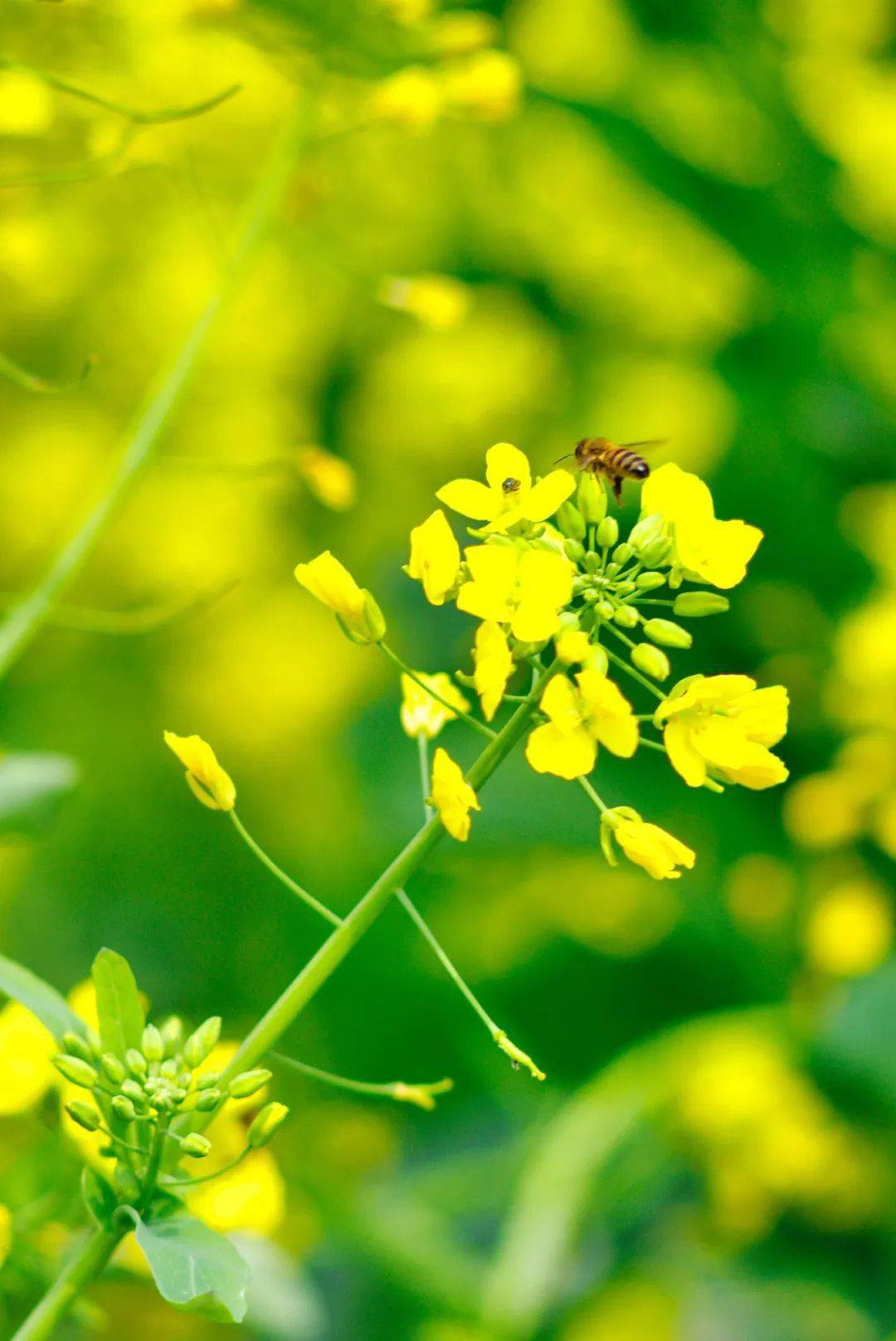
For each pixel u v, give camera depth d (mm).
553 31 1618
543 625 993
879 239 1535
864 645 1399
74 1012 1043
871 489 1519
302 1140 1548
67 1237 1107
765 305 1570
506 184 1706
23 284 1701
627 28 1601
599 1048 1578
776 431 1531
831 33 1633
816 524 1514
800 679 1516
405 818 1530
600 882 1609
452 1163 1640
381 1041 1643
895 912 1505
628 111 1476
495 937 1648
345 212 1710
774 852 1538
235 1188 1078
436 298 1215
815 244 1534
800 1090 1436
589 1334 1540
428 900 1669
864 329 1543
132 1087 1009
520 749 1533
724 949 1559
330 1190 1351
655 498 1016
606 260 1729
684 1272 1582
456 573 1008
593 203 1707
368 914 1017
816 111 1610
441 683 1046
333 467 1173
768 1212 1523
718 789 1002
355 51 1185
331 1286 1441
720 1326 1728
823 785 1453
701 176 1504
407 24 1188
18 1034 1080
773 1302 1707
